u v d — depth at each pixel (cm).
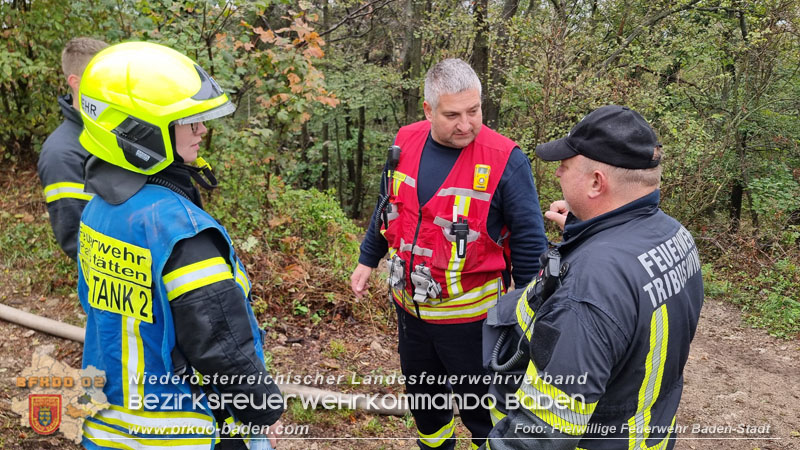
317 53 477
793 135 1102
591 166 142
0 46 477
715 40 1074
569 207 154
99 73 142
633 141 137
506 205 219
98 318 154
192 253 141
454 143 217
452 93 205
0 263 414
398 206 233
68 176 236
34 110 541
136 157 142
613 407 138
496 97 1091
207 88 149
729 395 413
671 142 956
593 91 837
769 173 1114
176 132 146
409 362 249
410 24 1270
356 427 304
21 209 487
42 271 404
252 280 434
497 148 217
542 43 845
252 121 486
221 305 142
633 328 129
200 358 143
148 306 145
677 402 153
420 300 225
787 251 782
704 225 964
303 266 461
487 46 1069
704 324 591
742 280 727
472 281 225
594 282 129
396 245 236
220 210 483
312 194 595
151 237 142
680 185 947
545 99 825
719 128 1109
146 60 143
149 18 444
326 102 487
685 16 1086
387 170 240
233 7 462
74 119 245
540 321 134
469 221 219
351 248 528
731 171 1091
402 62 1467
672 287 137
